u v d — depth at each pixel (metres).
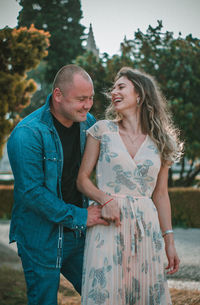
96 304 1.88
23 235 2.09
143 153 2.05
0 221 10.27
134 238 1.97
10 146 2.02
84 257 2.02
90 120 2.38
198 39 9.42
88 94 2.06
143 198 2.03
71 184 2.22
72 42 15.31
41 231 2.06
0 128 5.41
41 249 2.05
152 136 2.10
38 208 1.97
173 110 9.46
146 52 9.56
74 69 2.07
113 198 1.98
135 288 1.98
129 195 2.01
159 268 2.00
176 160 2.21
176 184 13.27
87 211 2.00
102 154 2.05
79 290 2.34
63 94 2.06
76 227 1.98
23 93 5.46
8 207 11.34
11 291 3.71
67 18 15.27
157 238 2.02
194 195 9.22
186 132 9.88
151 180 2.05
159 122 2.14
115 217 1.94
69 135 2.24
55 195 2.08
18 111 5.70
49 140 2.08
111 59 10.06
